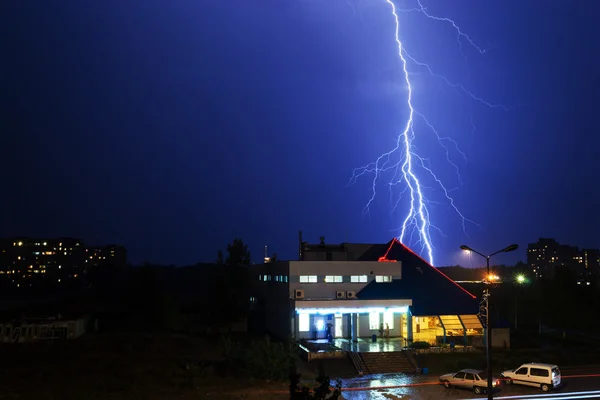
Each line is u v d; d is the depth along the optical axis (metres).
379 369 44.72
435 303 55.69
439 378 40.56
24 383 35.75
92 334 53.84
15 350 46.25
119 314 63.22
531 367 38.94
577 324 61.47
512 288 75.69
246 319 62.59
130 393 34.50
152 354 46.84
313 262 56.97
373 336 53.28
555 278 64.75
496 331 53.00
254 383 38.59
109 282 93.81
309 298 56.31
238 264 67.62
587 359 49.47
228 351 42.12
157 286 61.25
